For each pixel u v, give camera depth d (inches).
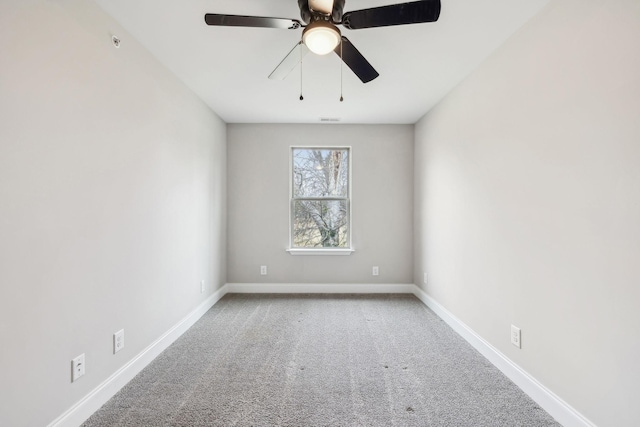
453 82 109.2
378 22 62.1
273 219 161.3
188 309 115.3
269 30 78.9
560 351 64.5
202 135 127.6
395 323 119.6
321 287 161.3
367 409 68.2
